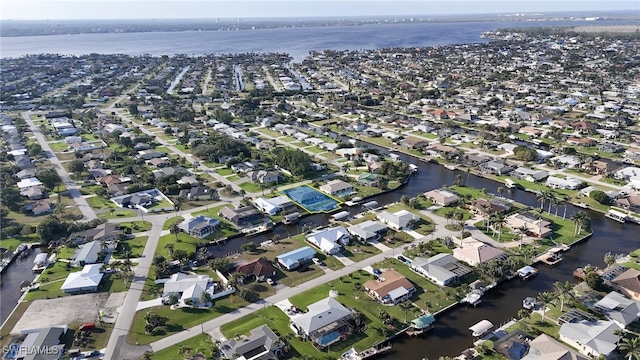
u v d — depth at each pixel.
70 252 148.38
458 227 161.12
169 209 179.12
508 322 112.25
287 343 105.38
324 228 163.75
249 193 196.75
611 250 148.38
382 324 111.94
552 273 135.12
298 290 126.56
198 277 130.12
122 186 198.88
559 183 197.25
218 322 113.19
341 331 108.38
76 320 114.56
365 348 104.50
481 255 137.12
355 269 137.00
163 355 101.88
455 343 106.81
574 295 119.44
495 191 198.50
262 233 164.12
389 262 140.62
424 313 116.06
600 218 171.88
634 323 109.88
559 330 106.69
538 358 95.38
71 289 125.62
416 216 168.62
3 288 133.12
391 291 122.06
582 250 148.50
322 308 112.69
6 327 112.25
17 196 185.75
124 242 153.38
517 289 127.88
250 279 131.75
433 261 134.88
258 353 100.75
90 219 171.12
